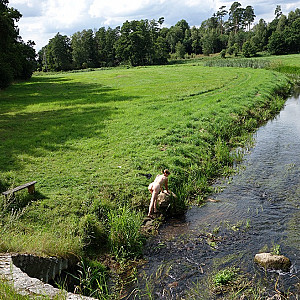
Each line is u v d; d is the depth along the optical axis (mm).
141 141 15883
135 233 8586
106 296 6594
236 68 63938
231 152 16000
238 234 8648
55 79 68625
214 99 27266
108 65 130500
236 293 6430
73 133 18109
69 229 8312
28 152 14703
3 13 37500
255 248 7957
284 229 8789
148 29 133625
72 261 7418
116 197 10281
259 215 9656
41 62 156250
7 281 5223
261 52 127875
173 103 27109
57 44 127500
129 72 72688
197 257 7758
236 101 25469
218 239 8469
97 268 7441
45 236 7496
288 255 7605
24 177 11633
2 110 27875
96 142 16062
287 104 28797
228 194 11352
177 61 125125
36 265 6504
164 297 6504
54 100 33625
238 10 172875
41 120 22422
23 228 8305
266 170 13383
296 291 6453
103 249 8289
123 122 20375
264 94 29250
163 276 7160
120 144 15586
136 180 11273
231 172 13398
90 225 8539
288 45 117812
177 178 11883
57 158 13828
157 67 88875
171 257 7859
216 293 6500
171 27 187375
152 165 12703
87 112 24969
